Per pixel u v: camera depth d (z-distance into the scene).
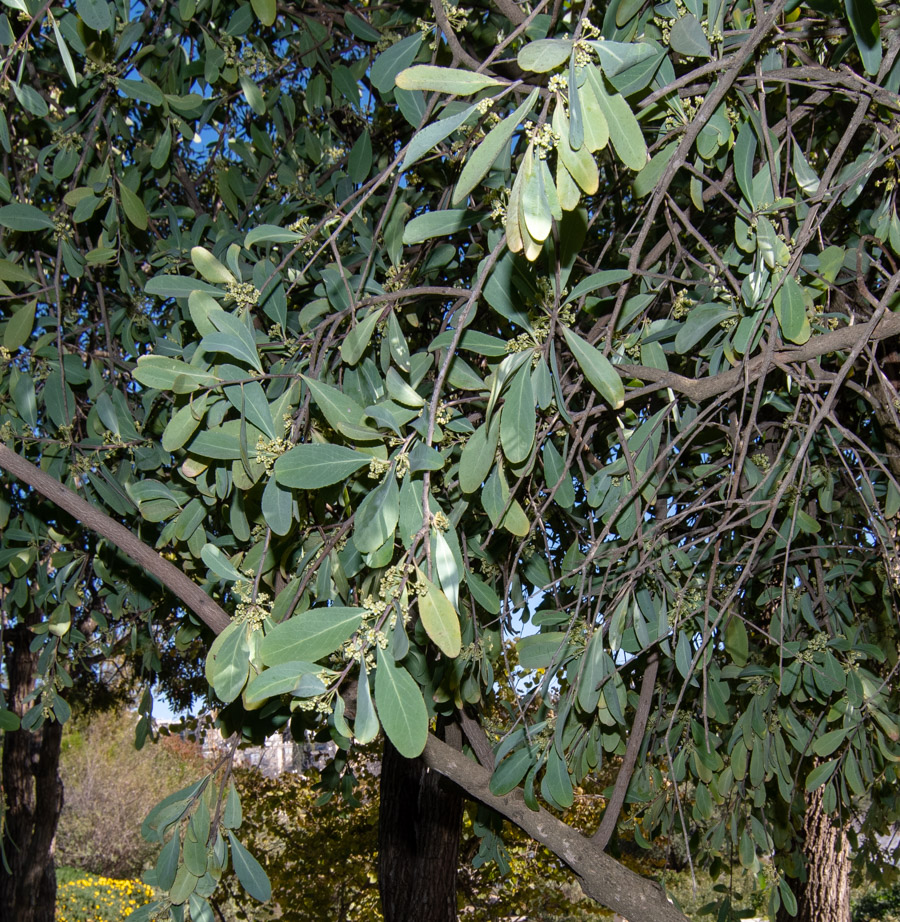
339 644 0.92
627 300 1.62
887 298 1.32
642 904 1.92
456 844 4.11
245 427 1.28
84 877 12.65
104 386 2.09
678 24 1.19
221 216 2.16
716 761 2.34
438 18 1.37
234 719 1.94
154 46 1.85
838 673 2.06
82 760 14.66
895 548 1.73
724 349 1.61
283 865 6.44
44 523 2.38
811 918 4.47
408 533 1.03
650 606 1.87
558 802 1.69
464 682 2.13
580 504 2.20
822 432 2.04
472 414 1.69
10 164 2.14
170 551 2.81
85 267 1.98
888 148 1.35
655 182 1.37
